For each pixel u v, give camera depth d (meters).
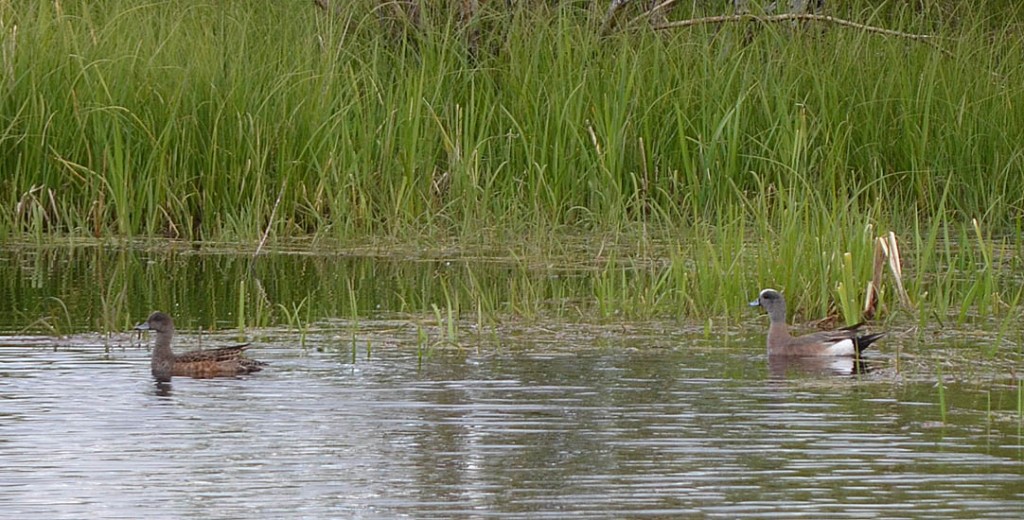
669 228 46.78
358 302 38.91
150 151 48.47
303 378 30.06
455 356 32.25
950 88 52.84
